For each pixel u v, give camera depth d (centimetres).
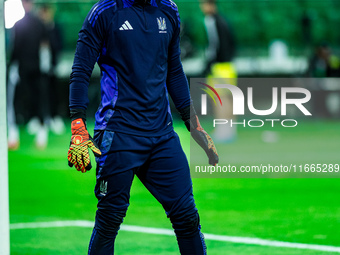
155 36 1256
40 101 4534
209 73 4366
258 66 6688
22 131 5581
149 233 1997
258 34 8394
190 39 6225
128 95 1246
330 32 8488
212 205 2484
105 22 1238
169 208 1295
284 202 2547
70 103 1257
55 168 3603
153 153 1276
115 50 1244
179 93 1366
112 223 1268
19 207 2503
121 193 1255
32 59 4450
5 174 1277
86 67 1252
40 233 2020
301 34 8312
